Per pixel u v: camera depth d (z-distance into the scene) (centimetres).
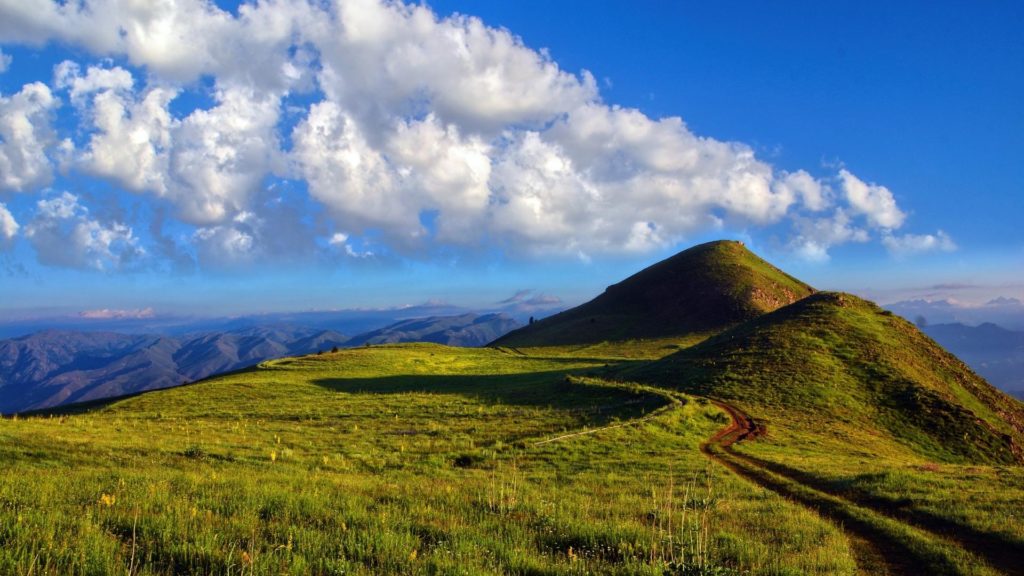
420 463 2716
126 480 1609
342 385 7338
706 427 3812
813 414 4447
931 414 4612
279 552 945
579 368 9000
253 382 7131
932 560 1298
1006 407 5678
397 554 972
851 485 2194
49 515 1035
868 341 6259
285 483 1788
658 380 6038
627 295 17800
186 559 865
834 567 1152
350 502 1432
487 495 1691
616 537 1226
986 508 1788
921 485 2161
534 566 977
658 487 2170
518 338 16775
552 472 2558
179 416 4697
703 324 14312
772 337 6462
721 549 1204
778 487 2266
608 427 3591
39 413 6247
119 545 920
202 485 1575
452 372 9331
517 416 4391
